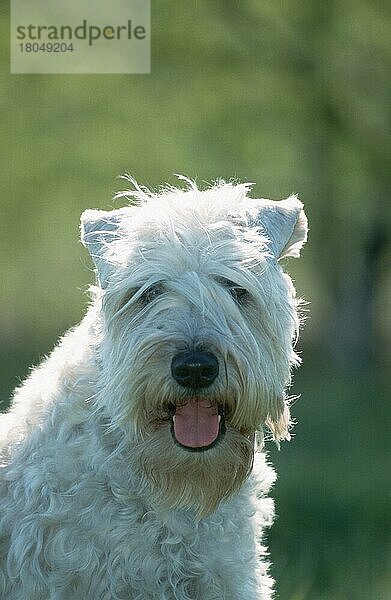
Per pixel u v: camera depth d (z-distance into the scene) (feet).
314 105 87.86
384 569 33.83
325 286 108.17
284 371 20.76
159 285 20.06
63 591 19.85
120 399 19.58
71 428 20.36
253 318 20.36
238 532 20.49
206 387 19.36
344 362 106.22
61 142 94.99
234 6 84.17
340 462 55.21
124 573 19.74
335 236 105.70
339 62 85.35
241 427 20.01
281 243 21.61
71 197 102.47
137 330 19.70
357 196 103.09
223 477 19.88
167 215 20.58
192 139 96.07
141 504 19.85
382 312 130.11
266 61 85.87
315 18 84.17
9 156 96.37
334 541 38.70
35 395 21.43
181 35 86.17
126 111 92.32
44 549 19.95
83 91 90.63
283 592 30.30
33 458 20.62
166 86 89.56
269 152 97.55
